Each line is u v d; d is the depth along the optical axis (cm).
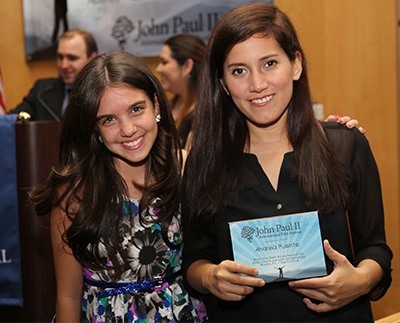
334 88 424
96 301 176
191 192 167
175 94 360
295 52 159
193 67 346
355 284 147
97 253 175
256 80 152
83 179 177
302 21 410
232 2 421
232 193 162
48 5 477
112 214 176
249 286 151
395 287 359
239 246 154
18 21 491
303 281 147
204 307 183
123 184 180
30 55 486
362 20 408
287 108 165
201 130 167
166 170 181
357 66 412
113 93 168
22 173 250
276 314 158
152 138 174
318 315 157
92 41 413
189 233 171
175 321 176
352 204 161
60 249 182
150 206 178
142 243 177
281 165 162
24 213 251
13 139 250
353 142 164
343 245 157
